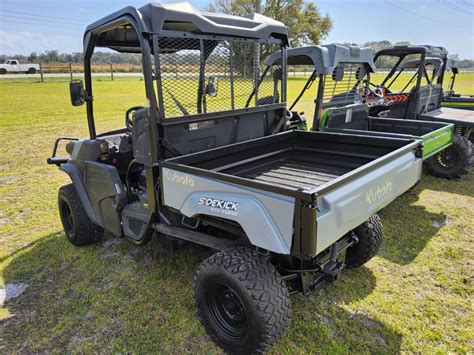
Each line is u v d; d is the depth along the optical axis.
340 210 1.74
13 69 33.06
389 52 6.32
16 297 2.67
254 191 1.76
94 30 2.69
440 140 3.96
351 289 2.69
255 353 1.90
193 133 2.50
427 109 6.44
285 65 3.08
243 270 1.87
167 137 2.35
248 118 2.89
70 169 3.18
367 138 2.87
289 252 1.67
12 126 9.34
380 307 2.50
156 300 2.59
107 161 3.12
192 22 2.28
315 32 36.06
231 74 2.67
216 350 2.14
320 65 4.47
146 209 2.56
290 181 2.71
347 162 3.03
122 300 2.60
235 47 2.64
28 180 5.31
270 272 1.89
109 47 3.10
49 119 10.41
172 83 2.30
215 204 1.92
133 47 3.15
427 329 2.30
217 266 1.96
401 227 3.70
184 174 2.09
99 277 2.88
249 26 2.69
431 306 2.51
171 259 3.08
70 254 3.24
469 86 16.38
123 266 3.02
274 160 3.13
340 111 4.47
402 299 2.58
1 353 2.16
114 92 17.61
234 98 2.74
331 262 2.30
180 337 2.25
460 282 2.78
